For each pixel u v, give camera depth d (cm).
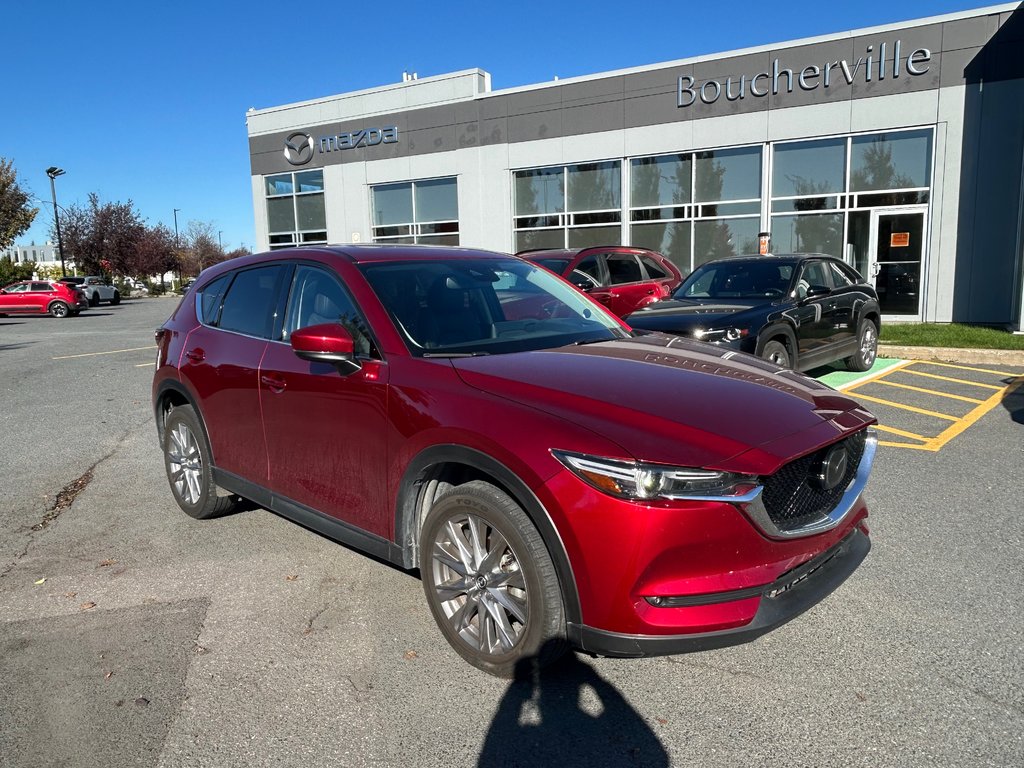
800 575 278
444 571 314
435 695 287
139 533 469
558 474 260
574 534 257
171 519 495
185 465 486
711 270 914
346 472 352
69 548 447
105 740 264
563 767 246
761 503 257
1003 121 1407
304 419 371
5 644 333
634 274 1133
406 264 394
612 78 1783
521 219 1975
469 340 357
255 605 366
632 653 256
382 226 2219
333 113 2225
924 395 836
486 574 294
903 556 401
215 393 437
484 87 2039
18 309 2959
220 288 469
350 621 347
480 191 2014
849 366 986
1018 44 1376
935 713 268
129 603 371
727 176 1686
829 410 300
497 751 254
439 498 309
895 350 1127
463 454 290
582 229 1894
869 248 1559
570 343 371
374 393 331
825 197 1586
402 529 326
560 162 1881
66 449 691
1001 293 1453
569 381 299
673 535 248
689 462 249
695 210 1733
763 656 308
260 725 271
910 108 1473
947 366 1041
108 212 5650
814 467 284
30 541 461
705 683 290
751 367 345
